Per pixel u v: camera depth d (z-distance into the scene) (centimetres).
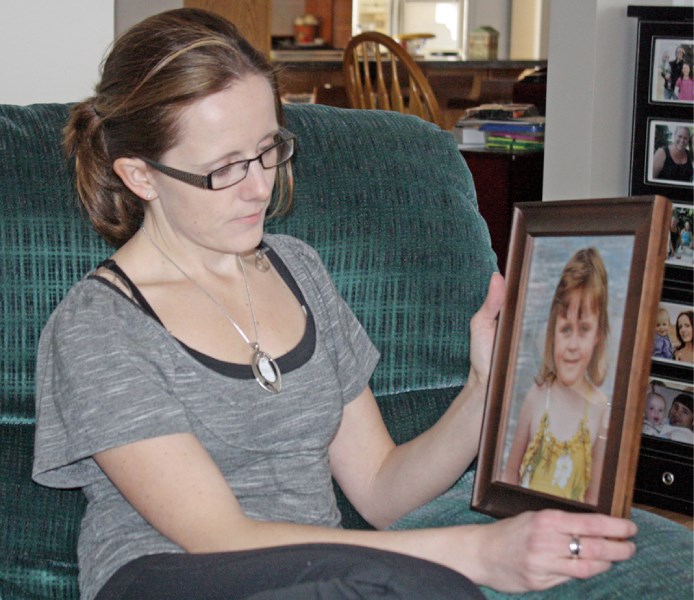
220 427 135
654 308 114
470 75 639
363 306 168
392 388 171
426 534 123
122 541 130
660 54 277
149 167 135
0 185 149
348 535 123
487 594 122
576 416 120
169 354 134
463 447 143
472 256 175
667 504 294
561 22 309
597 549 114
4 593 141
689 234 277
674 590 117
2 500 144
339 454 155
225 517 124
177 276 142
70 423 128
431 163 178
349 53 452
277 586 107
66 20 211
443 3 843
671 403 288
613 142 318
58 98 213
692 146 274
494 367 129
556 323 123
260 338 142
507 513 125
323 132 171
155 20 134
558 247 125
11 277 148
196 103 128
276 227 163
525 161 385
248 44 134
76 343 130
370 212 169
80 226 151
